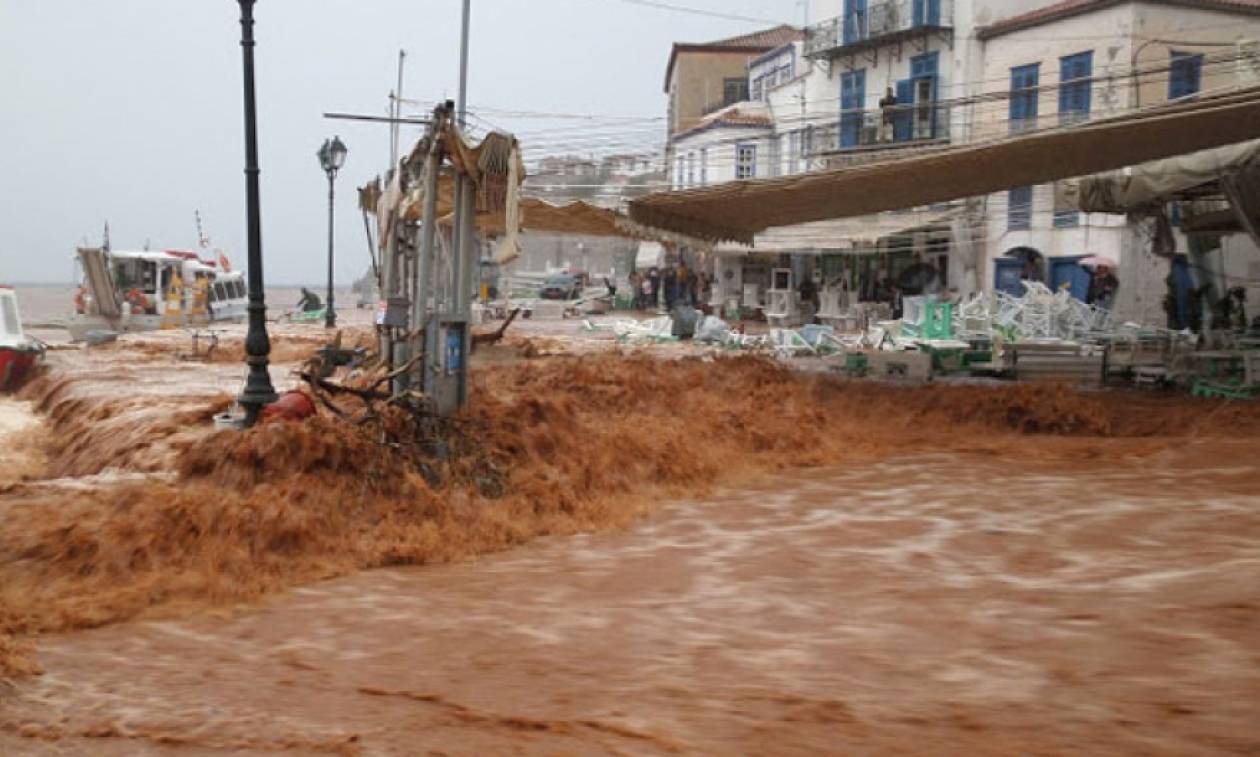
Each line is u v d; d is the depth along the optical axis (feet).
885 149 103.45
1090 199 61.87
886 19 120.37
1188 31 96.27
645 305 164.04
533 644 19.19
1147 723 14.26
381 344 47.98
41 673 17.95
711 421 41.06
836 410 49.80
